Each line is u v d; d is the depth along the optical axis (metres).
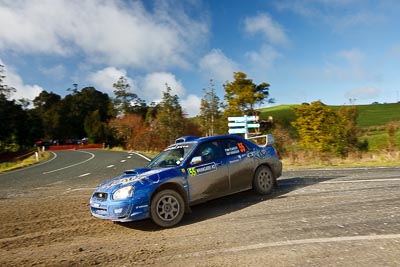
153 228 5.88
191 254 4.32
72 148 84.19
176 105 42.66
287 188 8.52
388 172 10.45
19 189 12.90
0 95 69.44
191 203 6.30
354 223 5.10
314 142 18.22
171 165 6.52
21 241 5.56
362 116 60.94
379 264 3.54
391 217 5.27
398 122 20.52
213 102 30.50
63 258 4.55
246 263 3.85
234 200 7.55
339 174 10.69
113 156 35.62
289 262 3.78
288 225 5.27
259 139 19.61
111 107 106.81
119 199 5.59
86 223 6.52
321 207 6.26
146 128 51.12
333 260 3.74
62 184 13.47
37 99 141.62
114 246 4.96
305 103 18.62
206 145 6.91
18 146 73.50
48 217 7.23
